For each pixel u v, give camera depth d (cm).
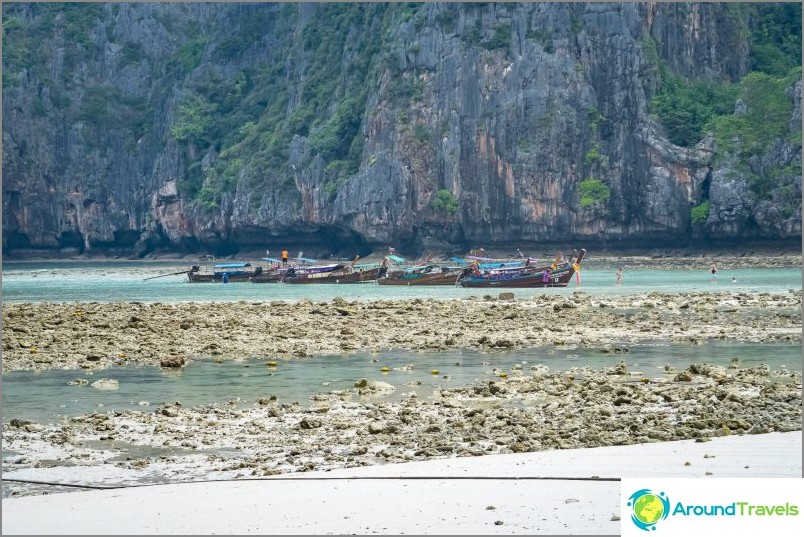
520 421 3194
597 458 2581
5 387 4238
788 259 19625
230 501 2245
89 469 2723
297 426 3278
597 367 4688
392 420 3334
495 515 2064
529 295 10562
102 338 5969
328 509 2145
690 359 4959
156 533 2002
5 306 8631
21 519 2133
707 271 16450
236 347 5609
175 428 3269
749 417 3184
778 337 5969
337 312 7750
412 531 1970
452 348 5600
